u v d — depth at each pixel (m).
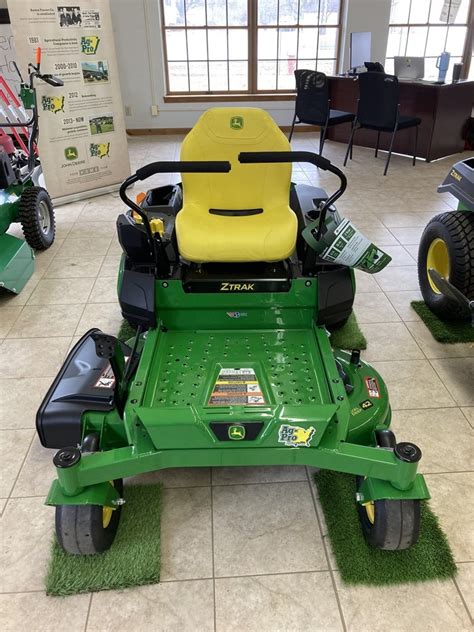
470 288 2.62
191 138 2.31
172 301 2.05
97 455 1.50
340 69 6.66
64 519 1.51
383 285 3.22
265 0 6.25
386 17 6.36
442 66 5.58
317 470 1.97
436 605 1.54
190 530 1.76
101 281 3.29
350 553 1.66
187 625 1.50
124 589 1.59
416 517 1.51
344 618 1.51
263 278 2.10
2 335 2.77
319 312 2.04
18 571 1.65
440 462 1.99
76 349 2.07
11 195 3.42
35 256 3.65
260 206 2.38
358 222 4.13
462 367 2.50
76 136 4.52
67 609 1.54
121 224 2.16
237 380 1.77
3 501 1.87
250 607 1.54
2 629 1.50
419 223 4.11
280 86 6.81
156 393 1.71
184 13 6.28
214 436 1.46
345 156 5.94
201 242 2.13
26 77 4.12
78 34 4.26
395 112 4.99
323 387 1.73
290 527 1.77
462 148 6.05
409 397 2.31
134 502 1.83
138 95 6.62
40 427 1.78
